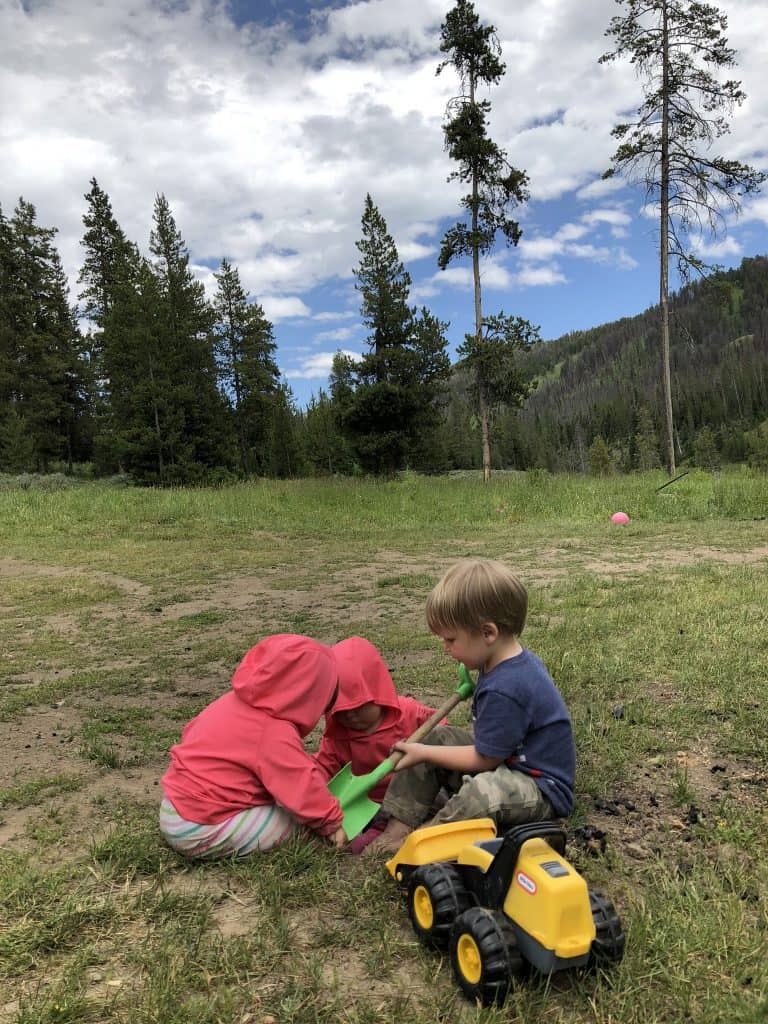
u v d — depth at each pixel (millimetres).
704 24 20422
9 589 9227
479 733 2496
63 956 2178
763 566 8648
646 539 11656
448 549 11609
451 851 2291
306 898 2459
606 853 2693
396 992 1998
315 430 50906
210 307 46312
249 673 2756
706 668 4645
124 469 39594
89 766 3703
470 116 23938
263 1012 1930
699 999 1938
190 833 2643
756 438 92812
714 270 21859
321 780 2691
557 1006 1926
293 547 12469
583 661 4895
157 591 9023
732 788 3195
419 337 35531
